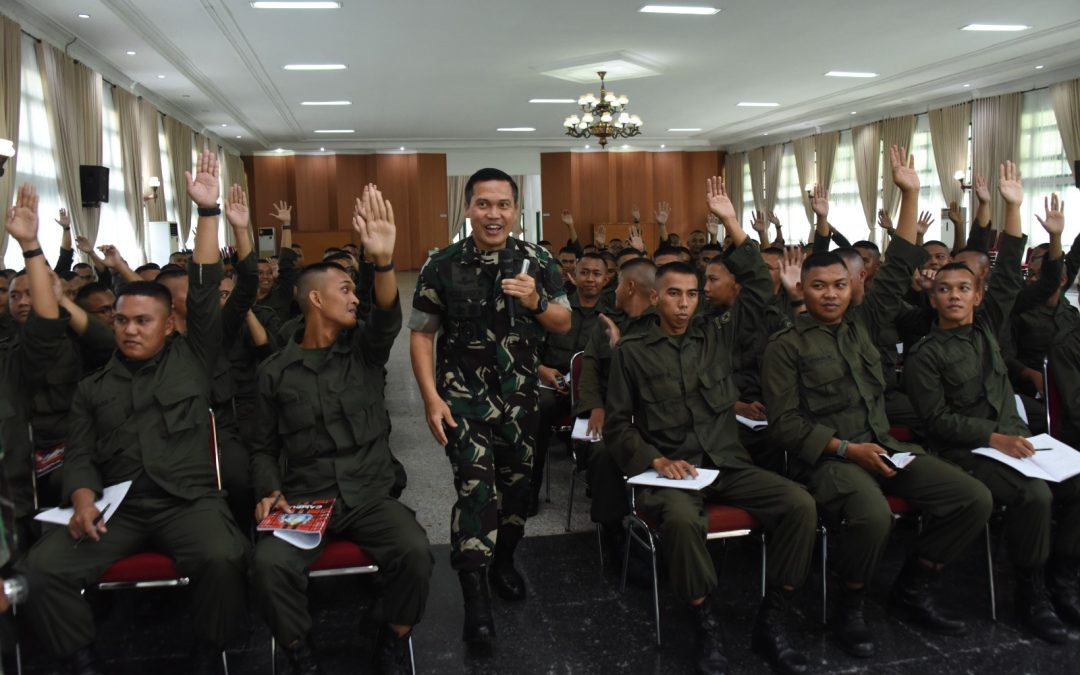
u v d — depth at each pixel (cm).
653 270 319
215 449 241
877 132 1441
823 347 264
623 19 805
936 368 273
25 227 240
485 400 240
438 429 231
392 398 602
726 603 266
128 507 221
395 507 226
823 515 247
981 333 278
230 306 279
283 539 209
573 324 414
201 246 246
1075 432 283
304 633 209
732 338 279
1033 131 1120
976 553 304
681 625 252
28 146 701
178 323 292
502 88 1161
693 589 222
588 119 1193
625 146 1920
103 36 775
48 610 203
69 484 223
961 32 881
